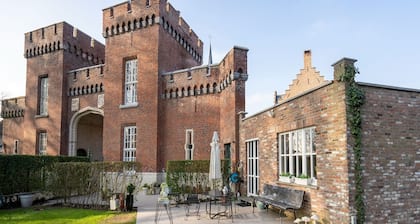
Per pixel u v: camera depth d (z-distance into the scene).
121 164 13.91
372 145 7.61
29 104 26.88
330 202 7.87
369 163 7.52
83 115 24.95
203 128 19.55
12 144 30.02
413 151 8.04
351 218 7.12
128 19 22.08
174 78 20.88
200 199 14.08
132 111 21.41
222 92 18.52
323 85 8.29
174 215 10.88
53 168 15.22
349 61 7.59
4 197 14.10
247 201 12.73
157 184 19.02
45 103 26.59
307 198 9.01
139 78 21.41
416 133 8.14
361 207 7.23
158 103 20.70
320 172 8.38
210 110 19.47
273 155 11.46
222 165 15.34
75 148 25.06
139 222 9.85
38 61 26.69
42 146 26.12
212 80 19.50
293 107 10.02
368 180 7.46
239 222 9.30
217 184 14.83
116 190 13.78
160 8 21.17
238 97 15.81
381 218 7.45
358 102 7.48
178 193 13.84
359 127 7.46
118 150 21.50
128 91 22.20
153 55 21.06
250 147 14.21
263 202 10.37
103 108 23.30
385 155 7.71
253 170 13.72
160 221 9.88
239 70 16.00
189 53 26.17
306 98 9.25
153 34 21.20
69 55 25.89
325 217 8.05
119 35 22.52
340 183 7.49
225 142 17.44
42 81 26.97
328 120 8.09
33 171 15.73
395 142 7.86
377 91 7.85
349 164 7.30
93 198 14.08
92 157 27.33
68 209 13.09
